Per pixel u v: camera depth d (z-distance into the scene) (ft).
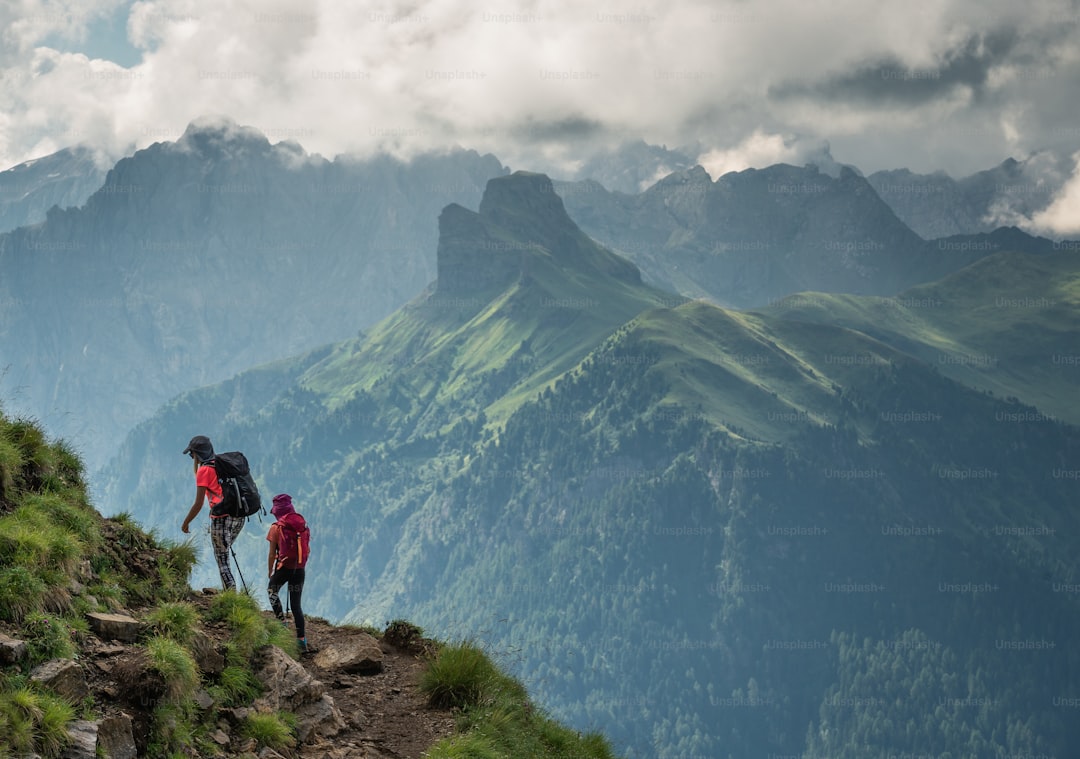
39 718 28.96
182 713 34.27
